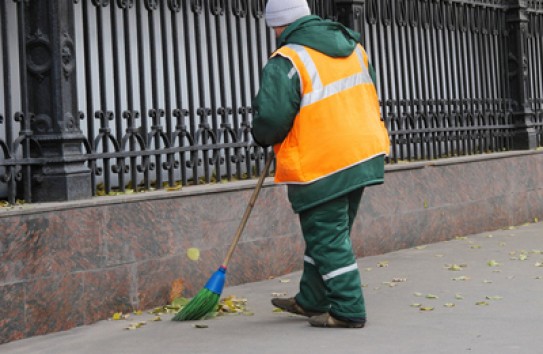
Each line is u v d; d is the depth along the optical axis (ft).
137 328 25.49
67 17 27.48
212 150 33.81
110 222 27.40
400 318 25.45
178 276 29.78
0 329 24.16
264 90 23.91
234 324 25.35
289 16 24.68
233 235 32.12
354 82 24.56
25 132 26.86
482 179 46.01
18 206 25.86
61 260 25.81
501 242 41.81
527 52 52.11
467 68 48.62
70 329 25.95
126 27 30.27
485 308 26.50
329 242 24.14
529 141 51.16
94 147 28.81
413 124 43.86
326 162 23.84
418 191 41.68
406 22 44.01
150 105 33.22
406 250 40.19
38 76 27.30
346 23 40.29
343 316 24.13
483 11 49.90
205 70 35.40
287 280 33.04
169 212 29.55
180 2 32.42
